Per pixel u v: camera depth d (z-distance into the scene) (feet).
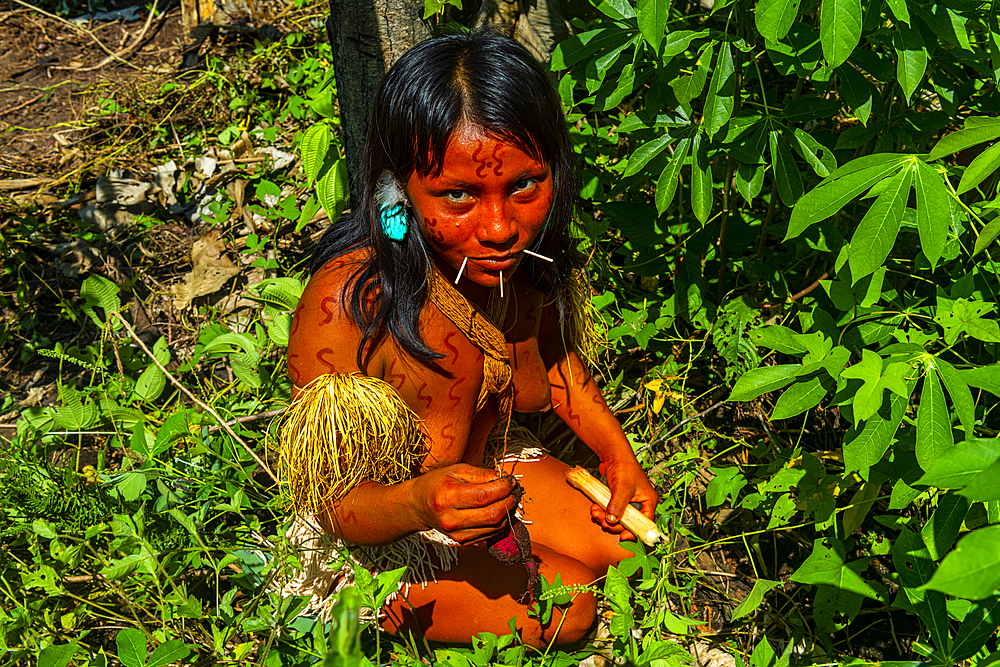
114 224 10.95
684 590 6.26
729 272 8.93
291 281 8.11
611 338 8.13
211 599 7.21
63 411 7.73
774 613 7.11
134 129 12.38
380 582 5.19
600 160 9.37
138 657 5.48
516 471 6.93
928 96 9.46
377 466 5.61
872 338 6.21
